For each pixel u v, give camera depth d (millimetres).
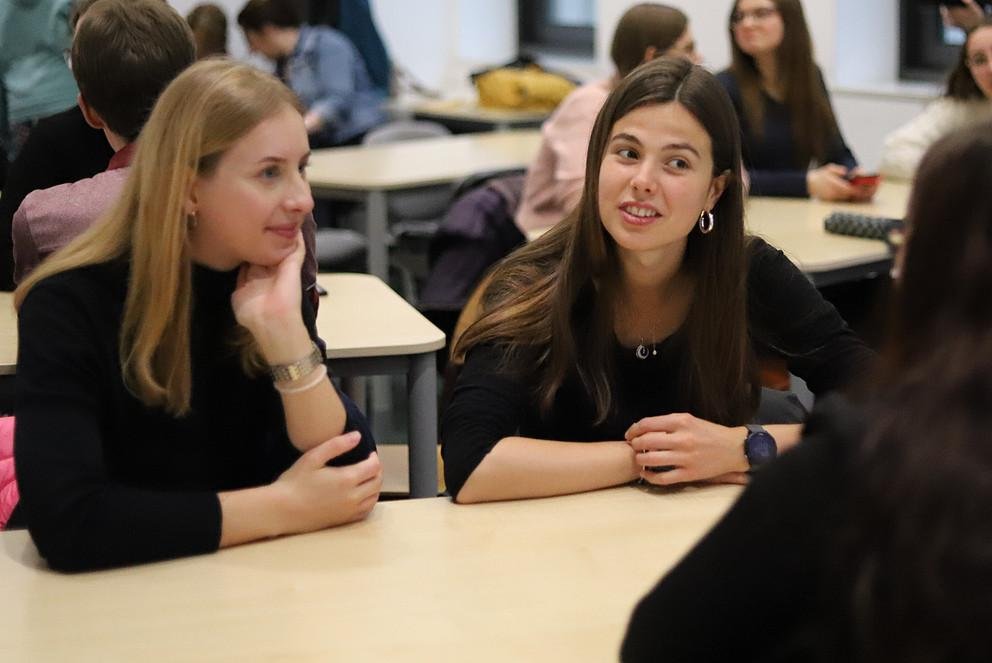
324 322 2568
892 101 5508
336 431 1664
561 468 1745
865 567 888
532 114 6496
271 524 1594
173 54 2297
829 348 1993
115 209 1625
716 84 1794
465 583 1482
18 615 1414
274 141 1563
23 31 3838
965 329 897
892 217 3615
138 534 1523
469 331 1900
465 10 7609
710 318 1888
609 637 1355
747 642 1009
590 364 1886
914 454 873
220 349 1678
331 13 6594
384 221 4516
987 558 838
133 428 1644
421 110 6754
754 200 3928
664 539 1603
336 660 1309
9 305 2619
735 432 1796
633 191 1756
